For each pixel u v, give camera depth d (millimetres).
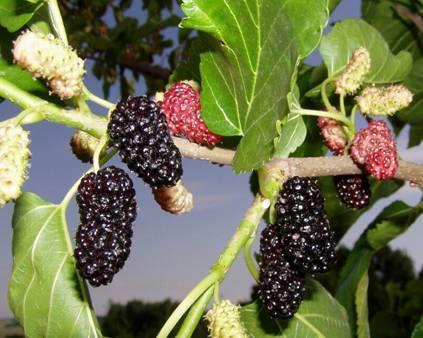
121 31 460
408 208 237
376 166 166
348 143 175
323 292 200
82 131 150
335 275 423
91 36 452
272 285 144
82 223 124
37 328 169
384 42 224
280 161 155
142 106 130
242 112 147
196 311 138
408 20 311
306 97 227
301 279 147
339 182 179
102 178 125
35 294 167
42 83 153
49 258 165
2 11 148
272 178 150
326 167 164
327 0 140
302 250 141
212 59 145
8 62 154
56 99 152
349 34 215
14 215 168
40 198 167
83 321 168
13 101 138
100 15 501
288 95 131
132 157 128
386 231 235
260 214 148
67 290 166
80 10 493
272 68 135
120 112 130
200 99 147
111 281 124
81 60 134
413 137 314
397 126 318
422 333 205
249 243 148
